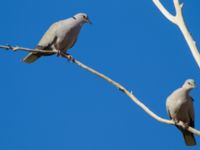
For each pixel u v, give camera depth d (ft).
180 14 34.81
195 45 33.30
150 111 32.27
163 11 35.81
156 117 32.04
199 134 32.22
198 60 32.65
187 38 33.68
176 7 35.04
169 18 35.17
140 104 32.45
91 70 34.65
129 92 33.35
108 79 34.09
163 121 31.58
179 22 34.63
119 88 33.53
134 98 32.86
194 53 32.99
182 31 34.14
